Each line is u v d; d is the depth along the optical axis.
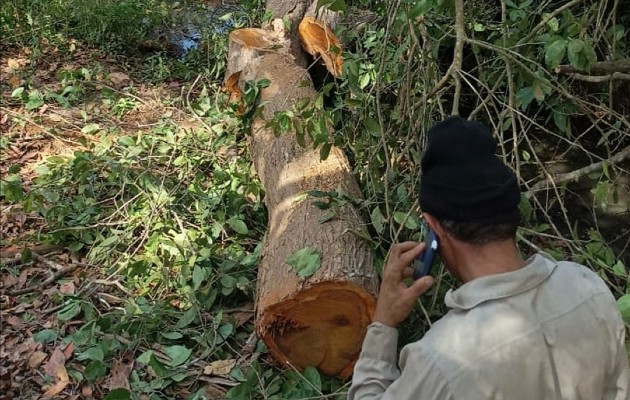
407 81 2.88
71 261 3.34
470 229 1.34
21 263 3.29
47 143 4.29
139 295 3.07
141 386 2.62
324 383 2.63
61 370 2.69
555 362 1.32
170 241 3.22
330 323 2.54
